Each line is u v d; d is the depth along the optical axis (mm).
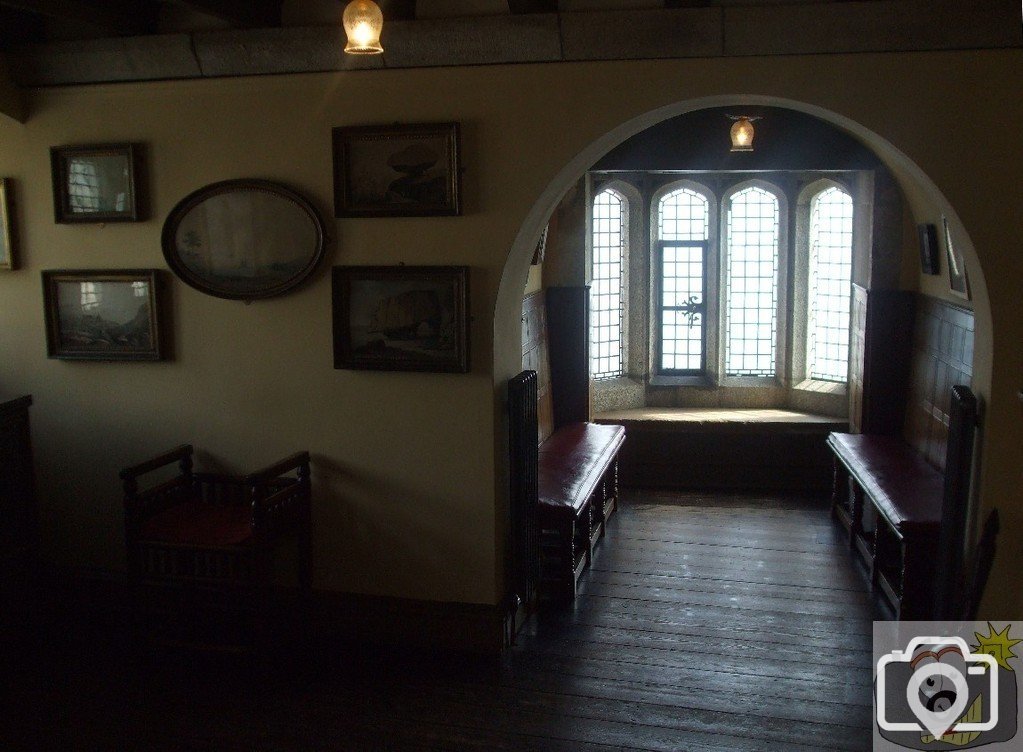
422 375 5641
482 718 5012
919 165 5031
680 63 5145
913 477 6836
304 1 5457
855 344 8719
